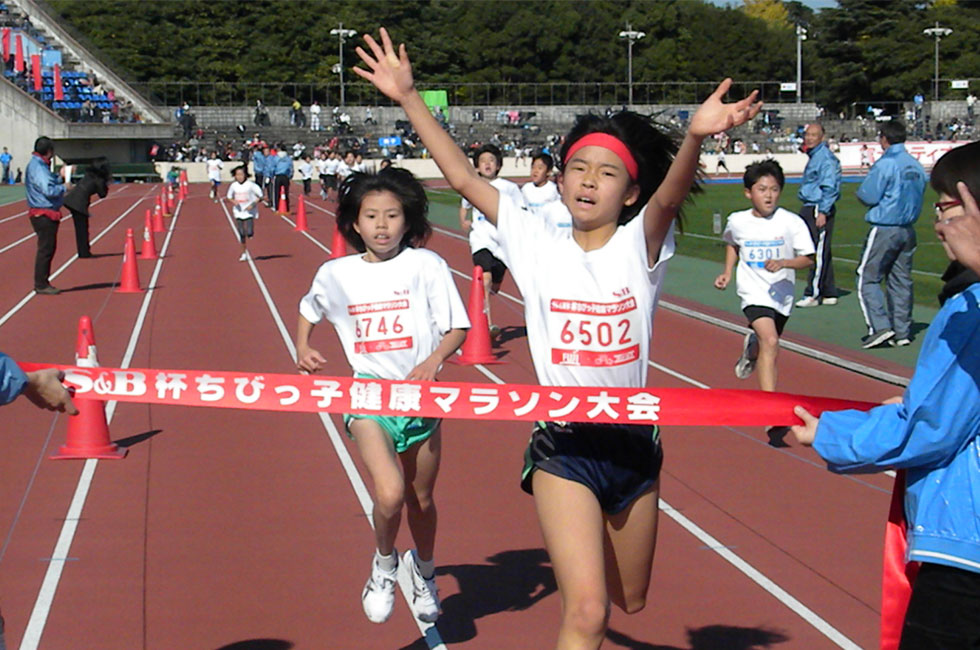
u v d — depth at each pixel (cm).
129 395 398
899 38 7838
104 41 7331
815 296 1477
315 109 6900
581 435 369
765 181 804
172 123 6406
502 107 7081
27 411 898
